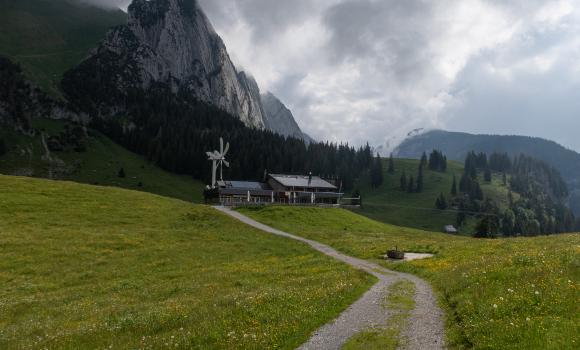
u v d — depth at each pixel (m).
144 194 85.56
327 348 15.72
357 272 35.09
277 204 111.69
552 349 12.01
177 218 71.88
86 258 44.41
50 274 38.84
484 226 121.12
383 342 16.11
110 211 69.00
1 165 187.75
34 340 18.98
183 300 27.00
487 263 27.80
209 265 45.12
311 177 144.00
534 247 37.91
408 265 41.06
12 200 64.56
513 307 16.28
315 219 94.25
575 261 20.62
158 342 16.38
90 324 21.52
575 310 14.73
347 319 19.70
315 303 21.91
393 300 23.91
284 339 16.52
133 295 31.58
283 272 38.75
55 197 70.75
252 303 21.95
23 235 49.78
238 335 16.67
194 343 16.20
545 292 16.94
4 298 31.41
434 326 18.02
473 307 18.23
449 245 53.22
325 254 53.62
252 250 54.69
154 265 43.62
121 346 16.55
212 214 79.00
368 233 84.19
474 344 14.25
